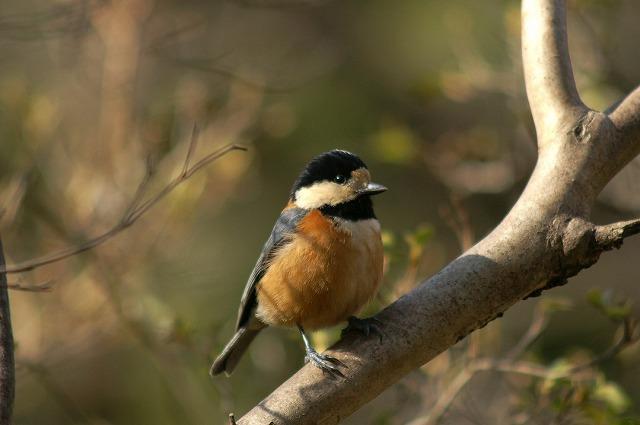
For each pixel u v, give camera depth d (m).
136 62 13.33
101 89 13.80
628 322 7.85
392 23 18.66
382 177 17.31
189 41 15.59
